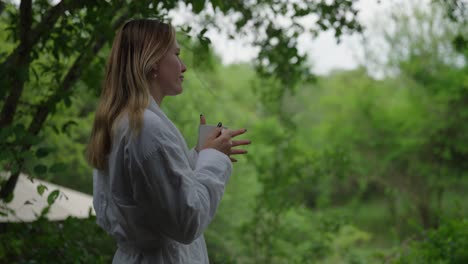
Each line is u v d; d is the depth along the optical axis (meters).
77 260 2.59
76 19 2.73
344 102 18.36
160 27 1.43
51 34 2.70
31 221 2.76
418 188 18.02
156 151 1.25
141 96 1.33
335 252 7.60
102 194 1.42
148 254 1.38
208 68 3.86
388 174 18.47
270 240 7.39
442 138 17.22
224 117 11.95
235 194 10.66
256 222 7.43
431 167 17.72
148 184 1.26
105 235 2.84
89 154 1.40
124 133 1.29
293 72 4.45
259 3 3.67
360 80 17.97
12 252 2.58
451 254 3.36
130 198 1.33
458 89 16.33
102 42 3.00
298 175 6.91
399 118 17.47
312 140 18.30
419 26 16.14
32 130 2.71
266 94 5.43
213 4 2.38
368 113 18.03
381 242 17.72
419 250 3.49
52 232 2.70
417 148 17.50
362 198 20.95
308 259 7.21
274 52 3.97
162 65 1.41
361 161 17.81
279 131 7.66
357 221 19.44
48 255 2.59
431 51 16.41
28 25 2.52
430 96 17.00
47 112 2.73
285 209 7.18
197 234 1.29
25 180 3.39
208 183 1.33
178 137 1.35
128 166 1.28
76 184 8.23
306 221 7.43
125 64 1.39
